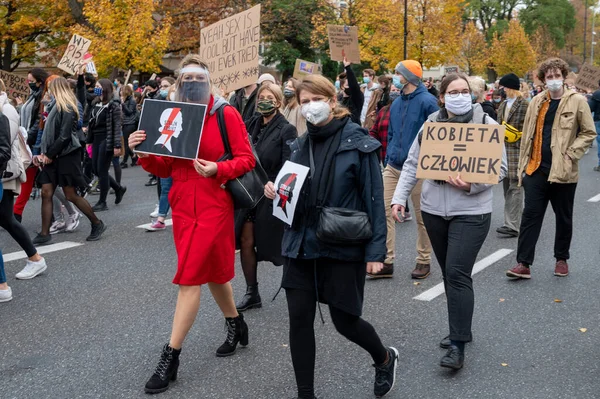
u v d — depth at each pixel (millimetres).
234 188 4262
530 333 5125
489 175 4391
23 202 8414
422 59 28484
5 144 5746
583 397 4043
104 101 10109
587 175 14594
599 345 4859
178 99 4277
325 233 3621
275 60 35875
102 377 4418
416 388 4195
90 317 5566
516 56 50844
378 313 5629
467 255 4430
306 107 3719
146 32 22750
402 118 6617
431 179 4551
